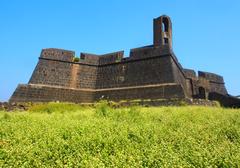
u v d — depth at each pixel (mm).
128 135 10719
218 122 13758
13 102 36719
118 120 15992
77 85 43344
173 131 11656
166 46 40250
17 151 7977
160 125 13430
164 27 46500
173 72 38125
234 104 36156
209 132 11344
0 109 33719
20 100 37688
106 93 42312
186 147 8766
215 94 40031
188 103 32219
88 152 8336
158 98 36656
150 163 7094
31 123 14094
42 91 39938
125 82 41812
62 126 12609
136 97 38812
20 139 9781
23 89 38625
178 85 35969
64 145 8984
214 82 54750
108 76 44281
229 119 15070
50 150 8578
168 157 7453
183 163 6996
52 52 44125
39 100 39000
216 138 10164
